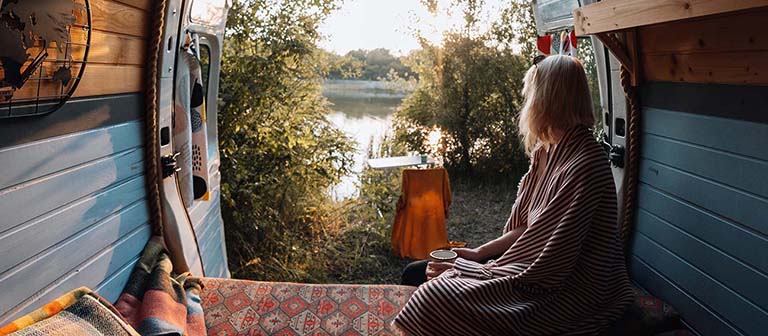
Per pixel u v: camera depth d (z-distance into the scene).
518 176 8.83
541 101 2.29
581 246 2.16
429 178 5.62
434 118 9.11
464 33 8.90
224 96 5.35
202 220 3.89
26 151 1.88
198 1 3.42
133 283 2.61
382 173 7.55
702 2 1.71
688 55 2.38
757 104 2.02
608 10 2.26
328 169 6.11
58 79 2.00
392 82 9.84
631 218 3.00
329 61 6.21
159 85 2.90
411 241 5.71
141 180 2.87
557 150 2.30
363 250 5.98
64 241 2.11
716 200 2.26
